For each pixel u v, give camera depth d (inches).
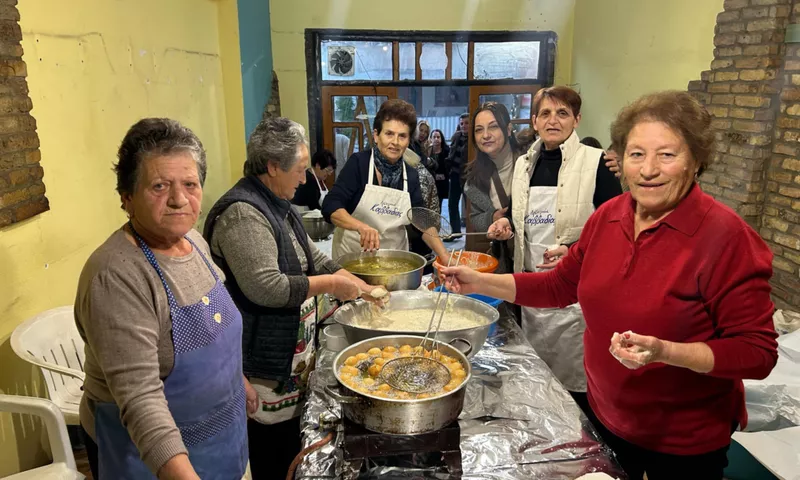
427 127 213.6
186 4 131.9
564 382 96.3
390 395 48.6
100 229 91.0
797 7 108.5
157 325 43.8
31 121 71.7
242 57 158.2
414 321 71.7
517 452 51.9
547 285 65.6
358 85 207.5
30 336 71.0
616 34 181.0
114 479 47.6
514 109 218.8
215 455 50.2
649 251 50.8
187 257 47.9
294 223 73.0
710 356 45.4
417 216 98.1
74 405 76.0
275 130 64.6
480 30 207.3
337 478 49.1
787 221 113.0
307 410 58.9
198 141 46.0
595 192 92.4
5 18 67.1
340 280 68.9
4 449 71.6
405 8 202.2
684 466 52.7
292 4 196.9
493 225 98.8
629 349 44.2
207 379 47.7
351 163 103.7
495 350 72.2
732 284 46.8
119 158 43.4
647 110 48.7
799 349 88.0
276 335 67.7
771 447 73.0
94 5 90.4
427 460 49.8
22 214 69.9
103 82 93.0
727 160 125.7
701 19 139.6
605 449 52.4
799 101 108.6
